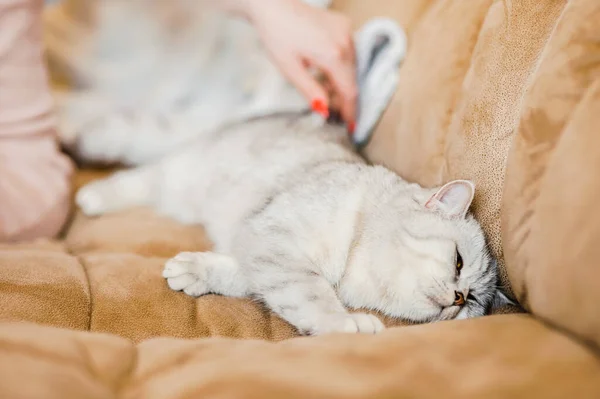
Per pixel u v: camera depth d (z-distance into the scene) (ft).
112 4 4.50
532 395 1.98
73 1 4.50
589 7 2.33
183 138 4.03
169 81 4.41
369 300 2.86
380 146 3.24
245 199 3.19
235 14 3.61
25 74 3.23
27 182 3.19
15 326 2.17
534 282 2.26
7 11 3.12
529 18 2.61
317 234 2.85
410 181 3.03
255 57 4.27
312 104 3.33
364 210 2.90
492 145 2.64
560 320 2.18
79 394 1.93
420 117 2.96
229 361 2.10
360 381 2.01
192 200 3.48
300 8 3.30
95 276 2.65
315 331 2.56
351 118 3.36
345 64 3.27
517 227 2.35
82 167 3.97
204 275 2.74
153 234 3.20
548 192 2.26
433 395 1.98
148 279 2.68
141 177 3.58
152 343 2.26
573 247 2.15
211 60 4.40
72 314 2.46
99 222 3.34
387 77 3.21
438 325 2.28
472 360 2.08
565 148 2.25
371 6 3.51
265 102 4.03
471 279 2.77
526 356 2.09
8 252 2.73
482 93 2.69
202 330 2.51
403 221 2.86
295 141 3.32
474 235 2.77
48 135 3.37
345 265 2.87
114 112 4.16
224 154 3.43
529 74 2.53
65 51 4.38
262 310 2.72
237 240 2.97
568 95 2.29
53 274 2.57
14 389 1.89
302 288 2.67
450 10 3.01
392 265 2.81
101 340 2.18
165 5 4.47
